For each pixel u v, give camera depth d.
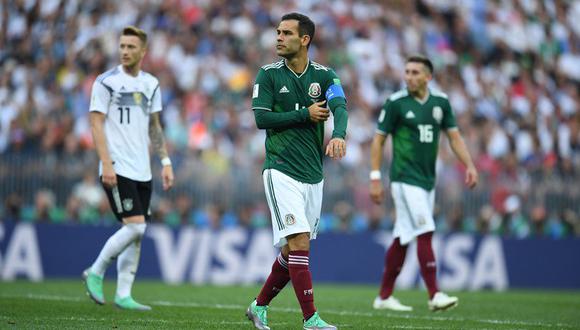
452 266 49.84
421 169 30.75
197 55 68.12
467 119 66.44
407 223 30.69
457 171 53.06
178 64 66.88
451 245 49.94
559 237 51.59
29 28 69.19
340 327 23.66
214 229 48.28
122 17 70.56
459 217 51.69
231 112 61.53
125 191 26.91
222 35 70.50
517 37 79.94
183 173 49.81
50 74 65.06
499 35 79.31
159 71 65.38
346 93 66.62
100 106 26.75
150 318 24.67
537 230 52.25
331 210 51.28
